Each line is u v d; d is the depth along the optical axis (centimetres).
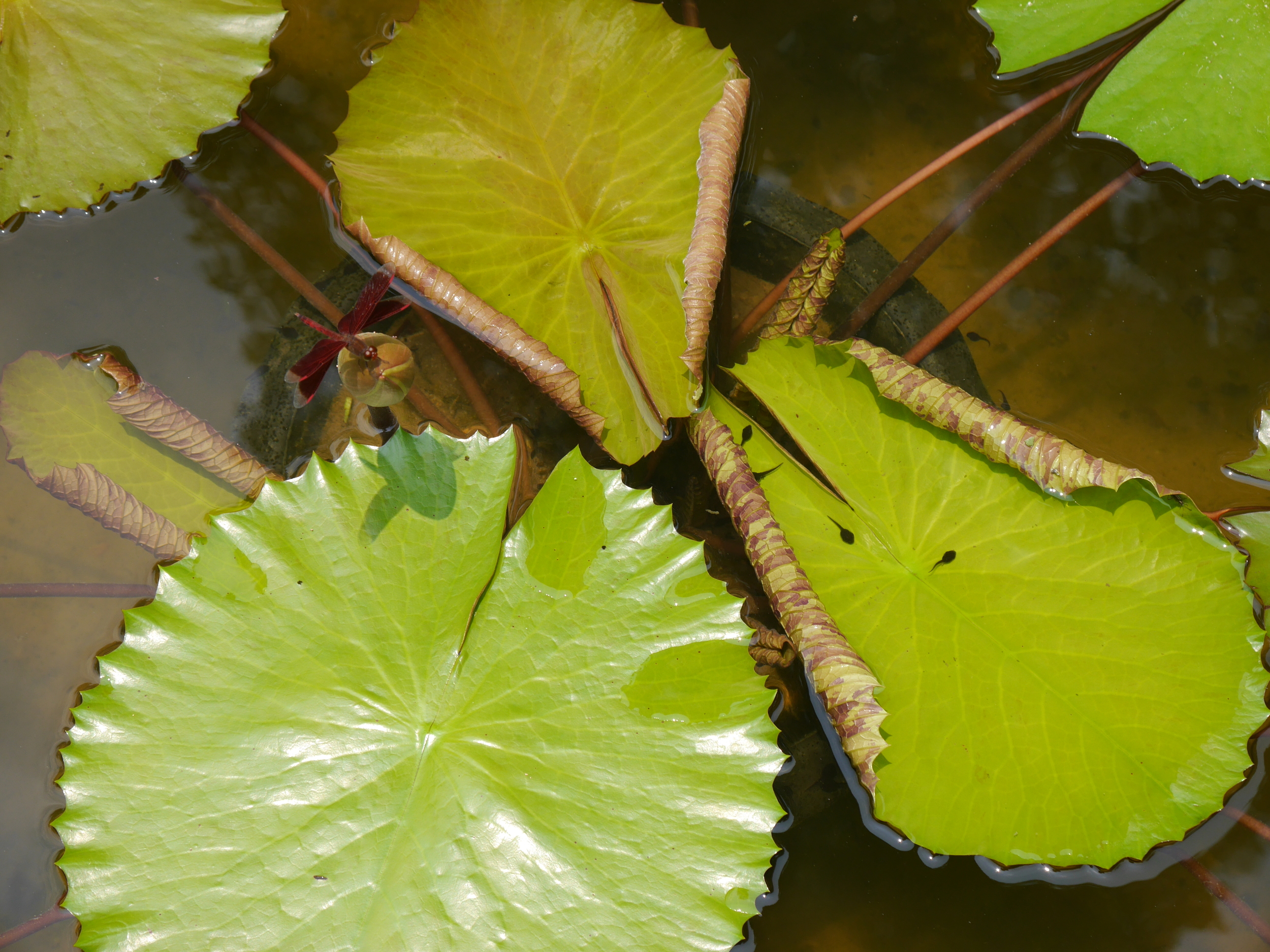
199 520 156
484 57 160
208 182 164
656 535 152
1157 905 154
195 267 163
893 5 171
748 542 154
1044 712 152
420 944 147
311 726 150
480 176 159
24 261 163
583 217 158
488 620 151
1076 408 166
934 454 156
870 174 169
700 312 154
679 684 150
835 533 155
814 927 154
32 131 161
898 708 152
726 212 156
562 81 160
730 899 147
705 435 156
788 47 170
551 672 151
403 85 160
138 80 162
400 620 151
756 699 150
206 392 160
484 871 148
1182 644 153
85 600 158
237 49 163
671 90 160
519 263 157
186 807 148
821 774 154
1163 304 167
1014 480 155
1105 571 154
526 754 149
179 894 147
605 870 148
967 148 166
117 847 147
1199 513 154
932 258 168
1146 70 164
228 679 150
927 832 150
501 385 161
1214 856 155
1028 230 168
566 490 153
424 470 153
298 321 162
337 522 152
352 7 171
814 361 157
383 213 157
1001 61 168
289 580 151
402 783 149
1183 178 167
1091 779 151
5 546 159
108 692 149
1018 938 154
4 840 154
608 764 149
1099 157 168
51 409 157
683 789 149
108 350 161
